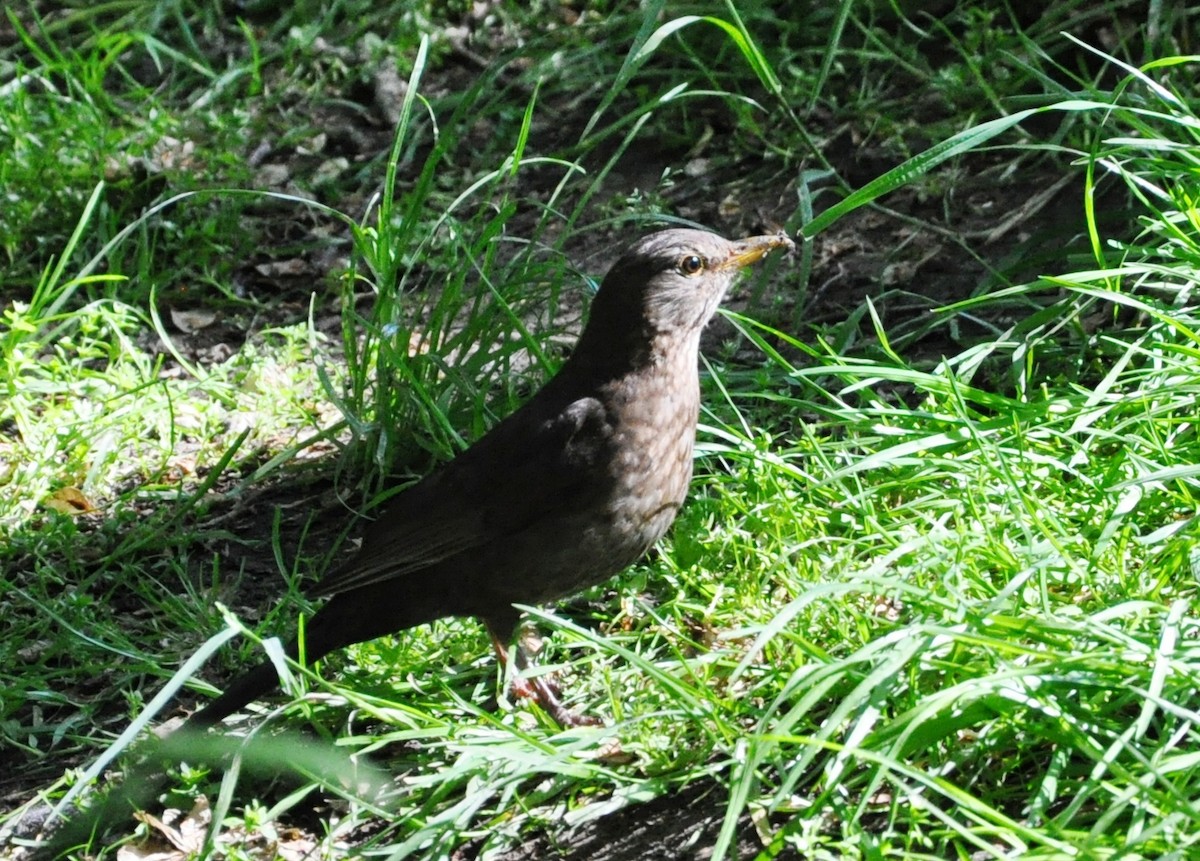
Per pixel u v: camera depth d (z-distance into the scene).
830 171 12.10
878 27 15.39
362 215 14.81
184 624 9.60
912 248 12.66
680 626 8.80
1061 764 6.62
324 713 8.62
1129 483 7.75
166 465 11.43
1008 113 13.70
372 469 11.10
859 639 7.88
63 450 11.60
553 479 8.35
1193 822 6.16
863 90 14.49
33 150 15.08
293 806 8.04
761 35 15.71
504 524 8.41
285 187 15.34
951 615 7.46
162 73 17.70
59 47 18.23
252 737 7.60
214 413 11.90
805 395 10.84
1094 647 7.06
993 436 8.98
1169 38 12.99
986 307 11.63
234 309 13.84
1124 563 8.02
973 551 8.09
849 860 6.50
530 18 17.00
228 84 16.81
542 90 15.98
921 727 6.79
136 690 9.30
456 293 11.05
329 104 16.59
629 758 7.74
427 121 15.92
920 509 8.98
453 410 11.14
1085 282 10.00
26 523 10.81
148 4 18.31
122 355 12.62
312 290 13.95
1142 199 9.82
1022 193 12.95
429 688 8.76
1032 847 6.36
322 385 11.14
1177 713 6.23
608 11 16.91
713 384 11.09
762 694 7.86
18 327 12.02
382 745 8.10
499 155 15.28
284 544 10.64
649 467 8.48
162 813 8.12
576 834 7.40
